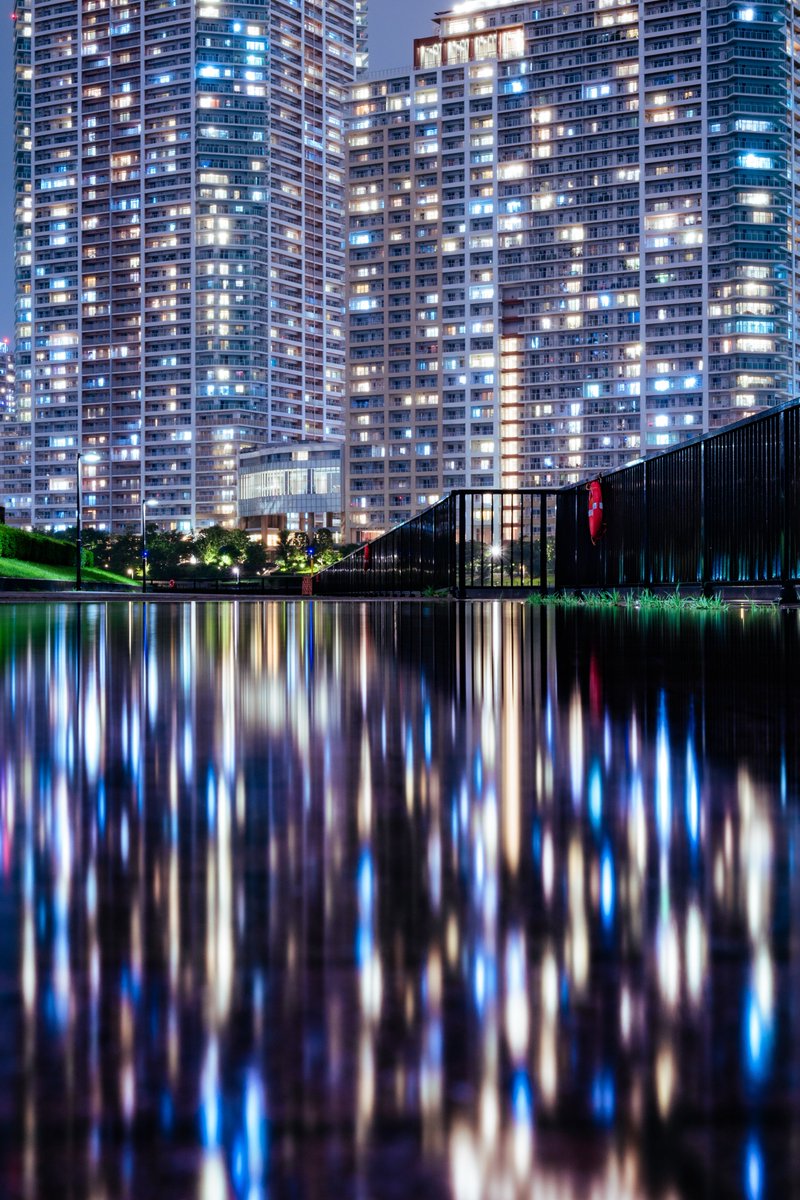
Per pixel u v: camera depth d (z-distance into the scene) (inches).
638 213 6092.5
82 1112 28.0
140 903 47.0
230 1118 27.7
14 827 63.4
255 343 7805.1
